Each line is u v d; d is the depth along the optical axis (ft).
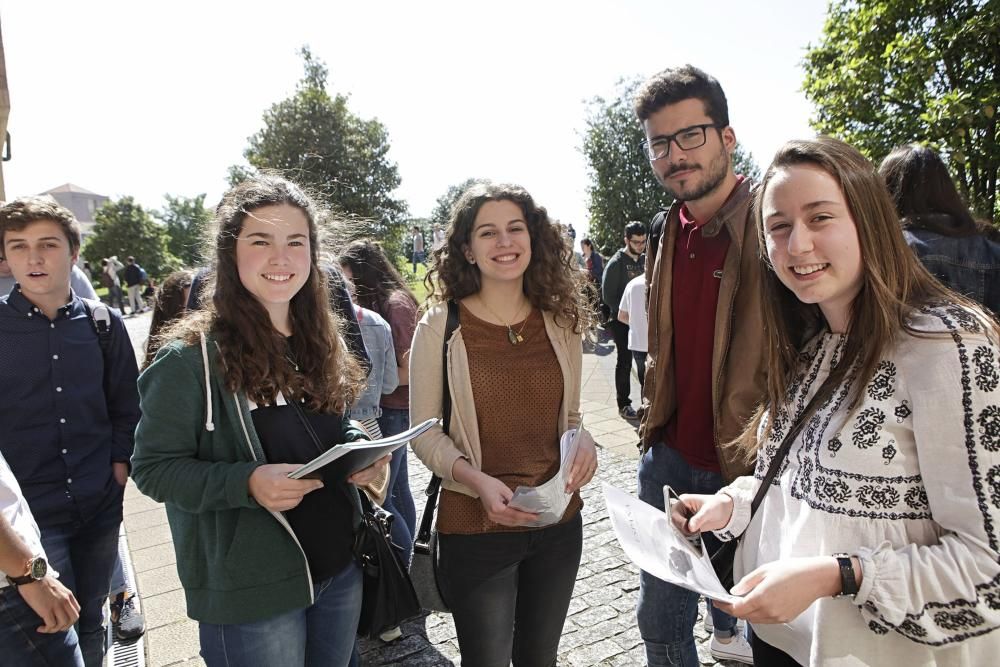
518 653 6.59
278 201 5.30
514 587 6.20
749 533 4.66
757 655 4.78
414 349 6.43
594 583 10.44
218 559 4.96
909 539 3.58
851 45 20.85
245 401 5.12
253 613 4.97
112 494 8.15
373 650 9.00
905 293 3.72
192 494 4.77
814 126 22.07
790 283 3.92
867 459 3.65
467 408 6.18
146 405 4.99
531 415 6.34
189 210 174.40
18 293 7.78
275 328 5.50
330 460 4.61
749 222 6.21
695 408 6.68
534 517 5.55
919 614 3.31
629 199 72.02
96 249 139.85
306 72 102.32
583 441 6.35
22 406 7.50
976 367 3.30
